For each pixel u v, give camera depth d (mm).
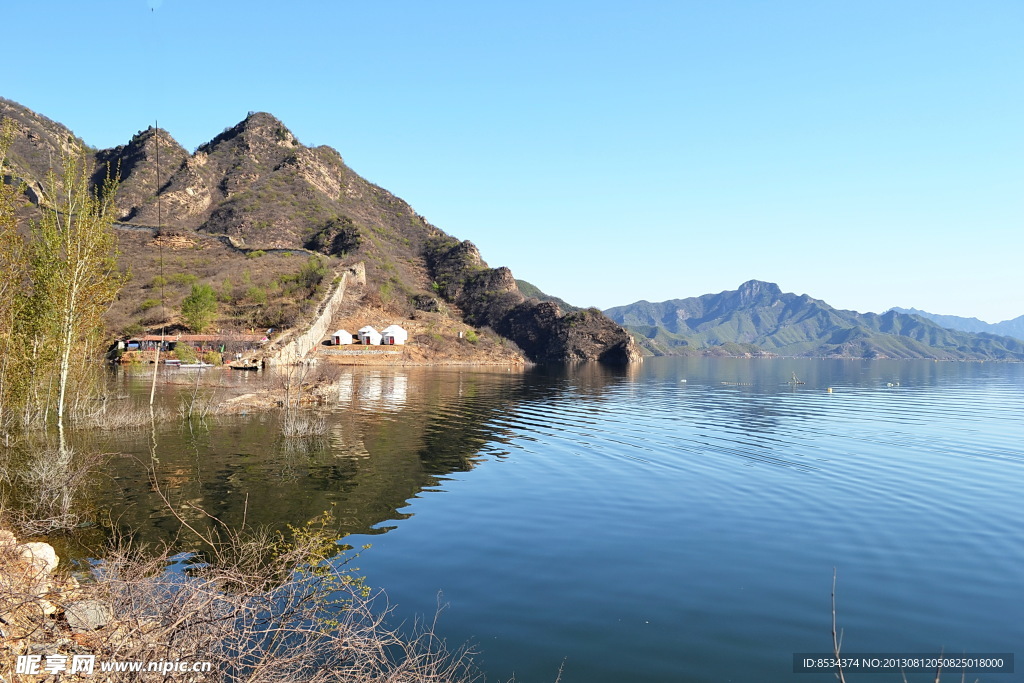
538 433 34625
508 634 10758
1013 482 23734
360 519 17500
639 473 24656
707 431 36844
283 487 20516
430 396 53344
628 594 12734
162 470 22172
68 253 25000
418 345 114562
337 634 8805
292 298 110562
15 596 6711
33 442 24062
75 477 18656
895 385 90812
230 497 19016
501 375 87500
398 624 10938
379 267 159000
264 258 132625
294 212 186500
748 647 10570
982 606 12531
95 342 32375
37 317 25438
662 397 60844
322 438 30094
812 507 19938
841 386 85938
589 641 10586
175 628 6355
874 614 12086
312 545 11531
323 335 103812
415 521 17516
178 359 74750
